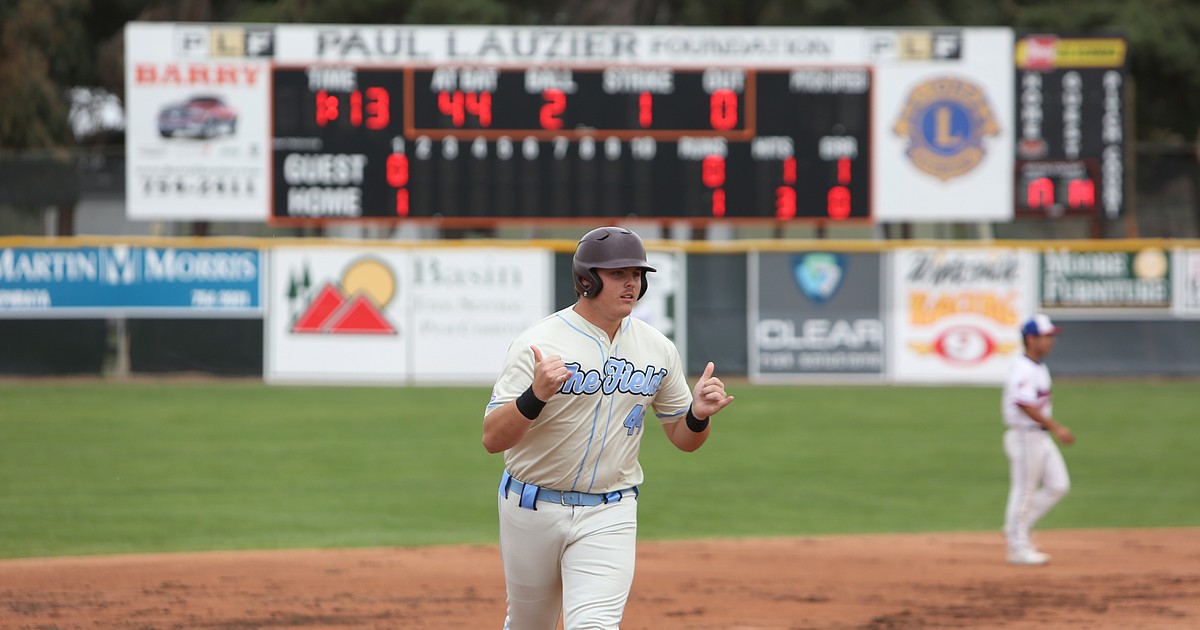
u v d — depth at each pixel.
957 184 62.59
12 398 54.66
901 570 26.08
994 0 96.19
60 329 61.12
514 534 13.30
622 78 61.25
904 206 62.50
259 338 61.09
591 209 61.47
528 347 12.86
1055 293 62.09
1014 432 26.98
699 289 61.88
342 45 61.03
